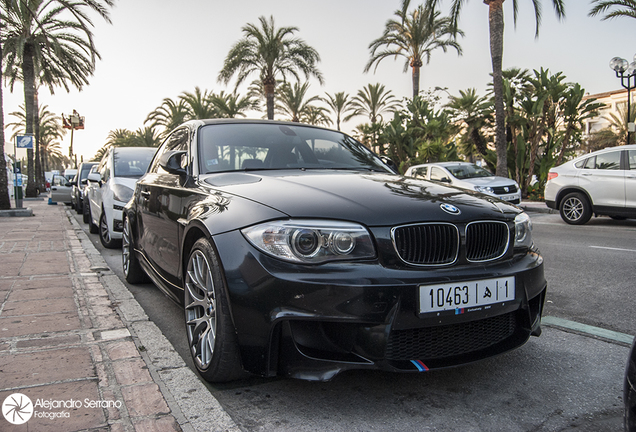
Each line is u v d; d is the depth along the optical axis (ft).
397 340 6.75
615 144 116.06
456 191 8.63
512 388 7.77
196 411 6.67
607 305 12.61
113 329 9.88
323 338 6.74
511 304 7.46
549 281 15.47
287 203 7.25
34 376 7.59
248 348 6.86
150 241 12.12
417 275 6.75
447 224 7.22
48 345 8.93
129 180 22.67
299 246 6.64
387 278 6.60
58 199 59.26
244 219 7.28
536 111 58.70
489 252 7.62
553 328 10.75
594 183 31.91
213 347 7.53
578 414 6.92
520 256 8.02
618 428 6.52
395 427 6.55
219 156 10.33
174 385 7.50
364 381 8.02
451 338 7.18
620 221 35.09
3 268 16.17
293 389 7.70
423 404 7.22
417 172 45.16
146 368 7.95
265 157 10.57
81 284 13.85
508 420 6.75
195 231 8.55
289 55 83.92
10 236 25.21
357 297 6.44
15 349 8.72
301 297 6.49
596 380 8.05
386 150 86.63
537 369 8.52
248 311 6.80
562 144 64.80
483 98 74.13
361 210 7.07
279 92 106.32
